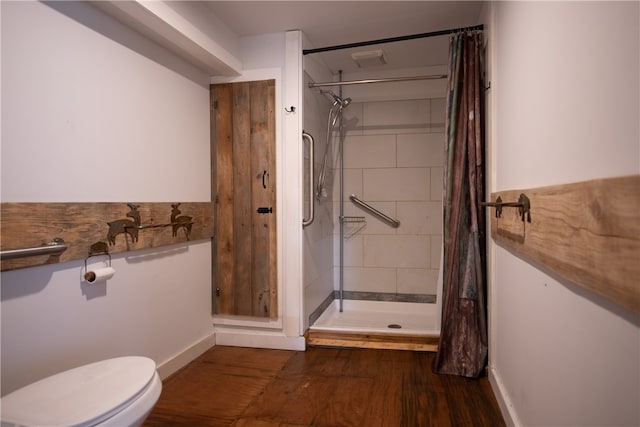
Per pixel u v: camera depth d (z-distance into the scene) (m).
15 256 1.31
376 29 2.61
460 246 2.24
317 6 2.27
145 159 2.04
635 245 0.65
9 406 1.06
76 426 0.99
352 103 3.53
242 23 2.47
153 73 2.11
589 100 0.87
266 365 2.38
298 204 2.61
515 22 1.51
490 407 1.84
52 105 1.51
